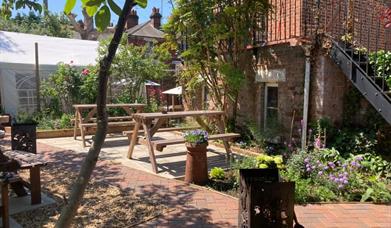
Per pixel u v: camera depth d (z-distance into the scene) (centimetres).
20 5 347
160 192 481
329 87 684
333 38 673
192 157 519
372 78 612
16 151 512
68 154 723
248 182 275
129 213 407
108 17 145
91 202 440
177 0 795
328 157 581
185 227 373
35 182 427
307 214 415
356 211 429
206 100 992
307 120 698
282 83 759
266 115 825
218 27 766
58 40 1431
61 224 133
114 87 1201
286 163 598
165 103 1297
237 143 809
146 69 1206
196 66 859
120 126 895
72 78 1161
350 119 709
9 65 1135
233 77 780
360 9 827
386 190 491
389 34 852
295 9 739
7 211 345
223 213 411
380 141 648
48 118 1080
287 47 741
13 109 1154
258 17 790
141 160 669
